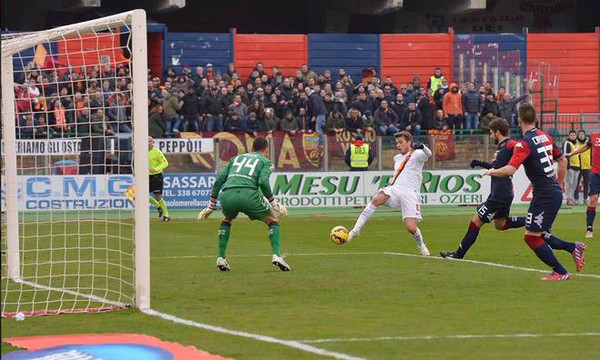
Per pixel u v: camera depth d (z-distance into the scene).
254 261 29.97
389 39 75.62
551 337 17.08
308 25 87.31
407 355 15.53
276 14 86.62
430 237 39.12
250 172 26.66
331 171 57.12
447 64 76.19
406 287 23.61
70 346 16.50
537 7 86.81
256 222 47.97
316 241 37.53
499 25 86.62
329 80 65.19
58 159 49.31
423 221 48.16
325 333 17.45
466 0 80.25
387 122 60.84
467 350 15.96
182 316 19.48
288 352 15.75
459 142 58.31
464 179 58.09
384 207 57.53
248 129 59.19
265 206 26.80
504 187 28.83
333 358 15.27
